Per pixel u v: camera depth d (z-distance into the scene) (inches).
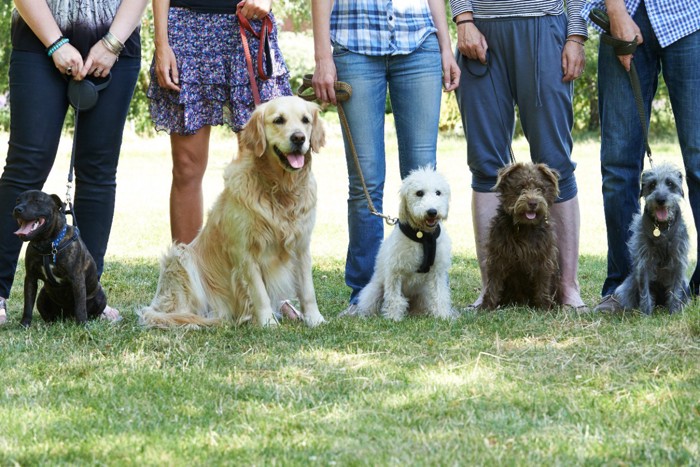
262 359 251.9
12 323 305.6
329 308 356.2
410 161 340.2
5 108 1584.6
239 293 310.2
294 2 1670.8
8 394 217.0
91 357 253.3
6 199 303.0
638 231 314.3
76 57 294.4
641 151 332.5
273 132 294.8
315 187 311.3
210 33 338.6
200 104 342.0
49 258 291.6
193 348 267.3
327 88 326.0
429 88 332.8
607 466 166.4
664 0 310.7
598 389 216.2
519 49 323.6
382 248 332.2
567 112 331.9
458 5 329.4
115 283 412.8
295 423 193.3
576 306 335.9
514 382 223.0
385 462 169.9
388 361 247.0
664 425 187.3
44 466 169.8
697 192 323.6
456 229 669.3
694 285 342.0
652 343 253.1
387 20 326.3
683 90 315.3
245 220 300.2
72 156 305.0
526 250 323.0
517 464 167.6
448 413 199.5
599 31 317.7
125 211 775.1
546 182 324.2
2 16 1562.5
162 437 185.2
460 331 284.8
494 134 336.5
